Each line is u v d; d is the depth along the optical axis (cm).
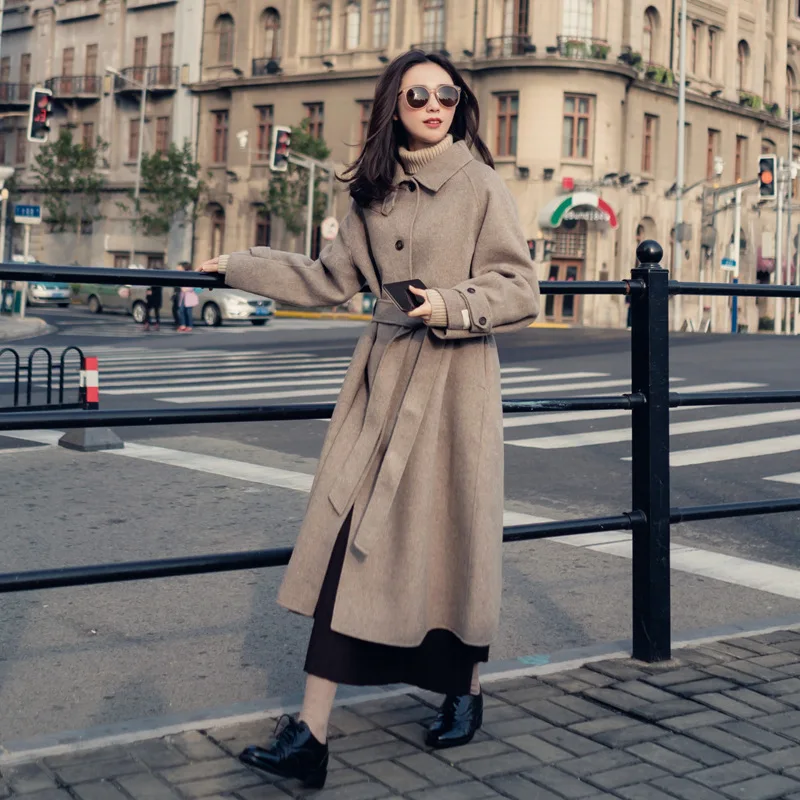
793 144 5484
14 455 884
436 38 4391
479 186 283
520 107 4147
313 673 278
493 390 288
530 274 283
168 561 295
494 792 277
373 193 285
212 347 2200
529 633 443
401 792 275
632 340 373
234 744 299
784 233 5266
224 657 412
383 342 286
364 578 275
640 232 4553
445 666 290
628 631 448
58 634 440
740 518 684
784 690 350
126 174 5328
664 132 4597
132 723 311
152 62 5222
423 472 279
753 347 2002
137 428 1059
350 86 4588
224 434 1034
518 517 673
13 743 295
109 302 3878
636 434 373
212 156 5062
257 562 306
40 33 5738
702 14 4791
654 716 325
